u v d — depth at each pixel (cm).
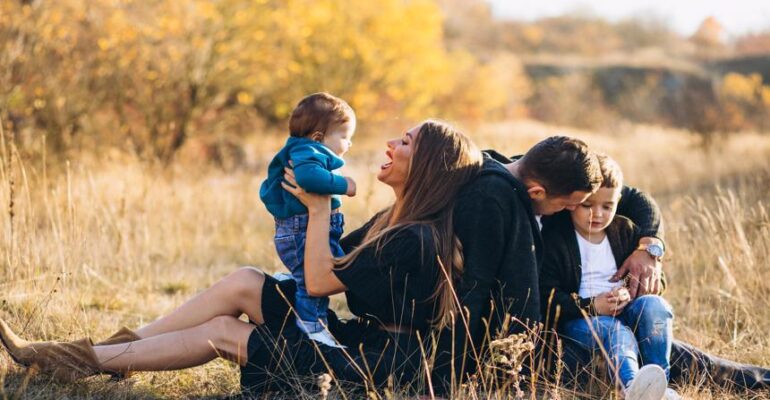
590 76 3956
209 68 1416
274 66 1619
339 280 333
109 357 335
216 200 848
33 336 424
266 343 336
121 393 346
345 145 357
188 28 1399
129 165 843
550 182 344
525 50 5569
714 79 3800
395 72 1967
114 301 511
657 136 2102
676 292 547
